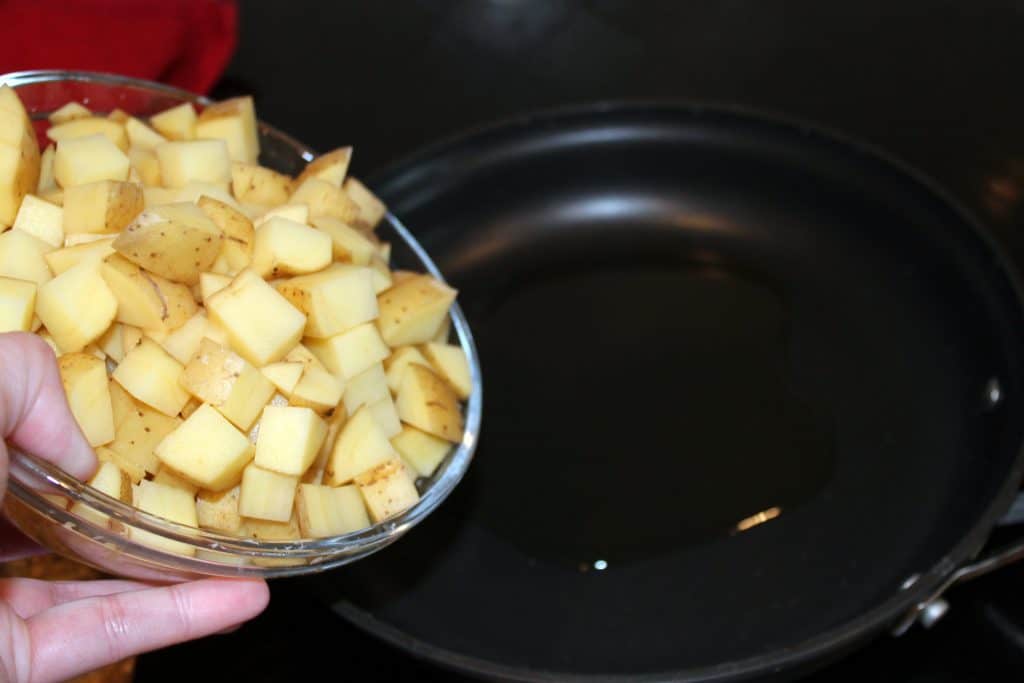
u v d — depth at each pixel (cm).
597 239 70
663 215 70
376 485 47
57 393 42
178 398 46
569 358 64
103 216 46
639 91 77
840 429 60
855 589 55
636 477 59
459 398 53
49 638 44
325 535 46
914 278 65
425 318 51
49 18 67
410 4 86
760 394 62
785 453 60
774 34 81
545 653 55
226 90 78
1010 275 61
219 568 44
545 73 79
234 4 73
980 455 58
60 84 54
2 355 41
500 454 61
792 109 75
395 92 78
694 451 60
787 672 50
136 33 68
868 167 67
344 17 85
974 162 70
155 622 45
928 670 54
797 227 68
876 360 63
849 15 82
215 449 45
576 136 69
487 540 58
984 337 61
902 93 75
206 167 51
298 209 49
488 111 76
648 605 56
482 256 69
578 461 60
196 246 46
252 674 54
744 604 55
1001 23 81
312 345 49
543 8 85
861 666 54
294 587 57
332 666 55
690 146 69
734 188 69
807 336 64
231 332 46
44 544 47
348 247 49
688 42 81
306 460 45
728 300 66
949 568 51
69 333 45
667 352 64
